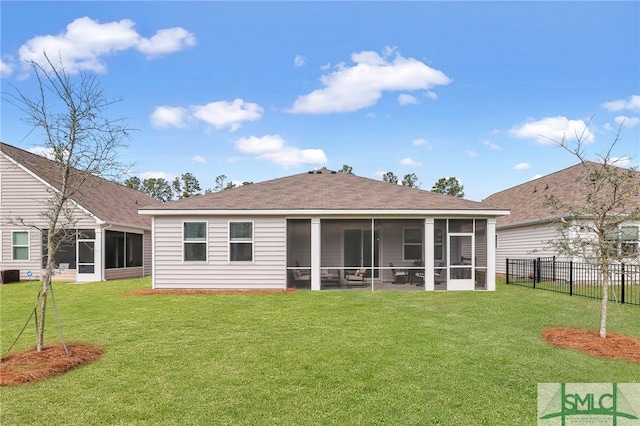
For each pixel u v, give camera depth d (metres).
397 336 7.33
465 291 13.99
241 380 5.16
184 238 14.45
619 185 7.15
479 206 14.73
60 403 4.47
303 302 11.34
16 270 18.34
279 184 18.05
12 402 4.49
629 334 7.58
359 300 11.72
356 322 8.57
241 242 14.48
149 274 23.88
